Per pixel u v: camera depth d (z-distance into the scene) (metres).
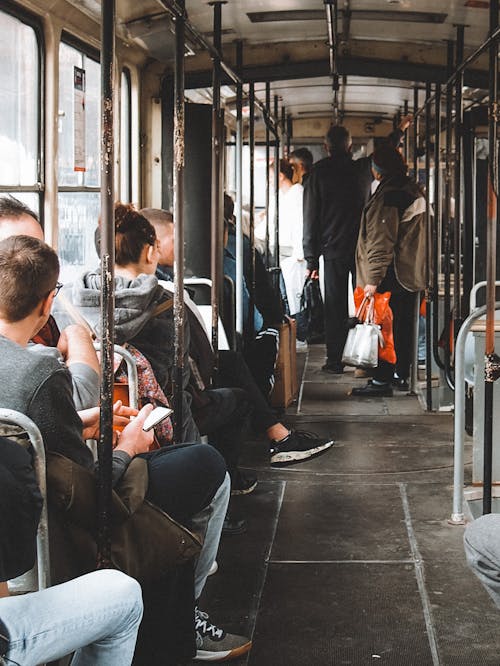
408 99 10.73
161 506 2.96
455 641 3.58
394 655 3.47
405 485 5.61
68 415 2.60
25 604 2.22
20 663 2.15
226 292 6.74
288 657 3.46
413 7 6.31
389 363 8.22
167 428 3.79
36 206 4.84
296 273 10.66
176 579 3.08
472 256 7.52
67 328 3.50
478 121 7.48
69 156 5.20
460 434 4.86
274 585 4.13
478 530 2.82
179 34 3.76
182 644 3.21
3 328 2.61
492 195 4.05
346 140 9.12
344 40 7.62
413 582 4.15
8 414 2.36
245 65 7.76
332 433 6.89
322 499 5.35
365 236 8.09
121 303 3.78
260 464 6.09
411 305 8.32
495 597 2.83
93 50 5.52
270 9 6.39
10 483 2.18
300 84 9.70
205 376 4.71
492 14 4.03
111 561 2.69
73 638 2.23
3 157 4.39
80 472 2.61
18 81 4.59
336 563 4.38
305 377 9.20
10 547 2.19
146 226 4.04
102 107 2.68
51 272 2.62
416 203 8.02
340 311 9.25
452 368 7.39
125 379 3.72
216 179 5.17
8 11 4.38
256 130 11.98
